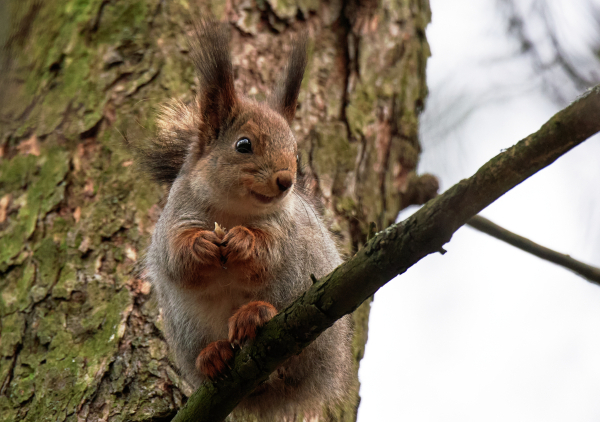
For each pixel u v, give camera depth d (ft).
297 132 38.47
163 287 30.91
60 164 36.58
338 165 38.42
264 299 29.09
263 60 39.40
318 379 31.32
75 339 32.30
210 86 30.22
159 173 33.50
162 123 33.63
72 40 39.63
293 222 29.78
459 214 19.15
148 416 29.76
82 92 38.22
